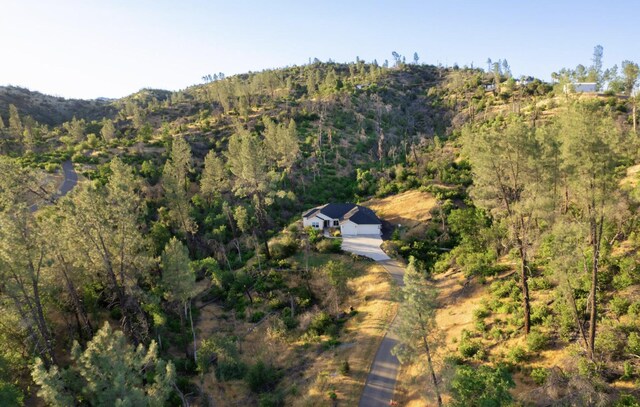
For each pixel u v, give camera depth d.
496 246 50.06
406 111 169.38
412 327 26.66
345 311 50.81
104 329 27.14
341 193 94.94
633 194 31.70
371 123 143.25
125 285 40.25
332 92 162.12
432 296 26.52
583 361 27.61
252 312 53.16
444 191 78.25
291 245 66.81
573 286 30.16
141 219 65.88
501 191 34.00
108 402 25.03
